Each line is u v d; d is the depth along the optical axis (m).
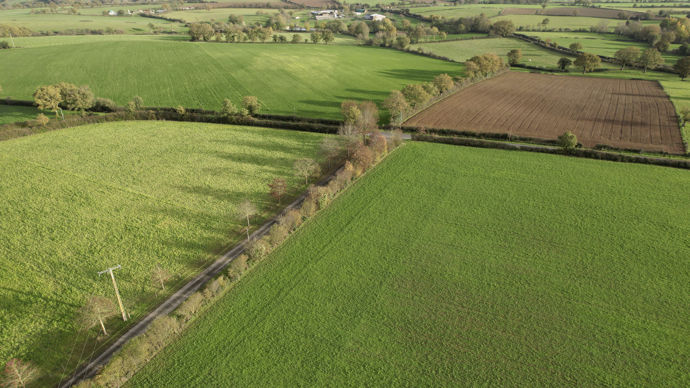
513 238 46.25
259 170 64.31
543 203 53.53
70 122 82.56
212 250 45.16
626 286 38.72
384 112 93.88
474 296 37.72
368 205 53.72
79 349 33.03
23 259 43.25
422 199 54.97
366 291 38.38
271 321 35.03
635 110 92.25
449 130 80.44
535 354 31.81
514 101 101.69
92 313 33.50
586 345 32.53
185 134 79.06
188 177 61.47
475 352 32.03
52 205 53.34
